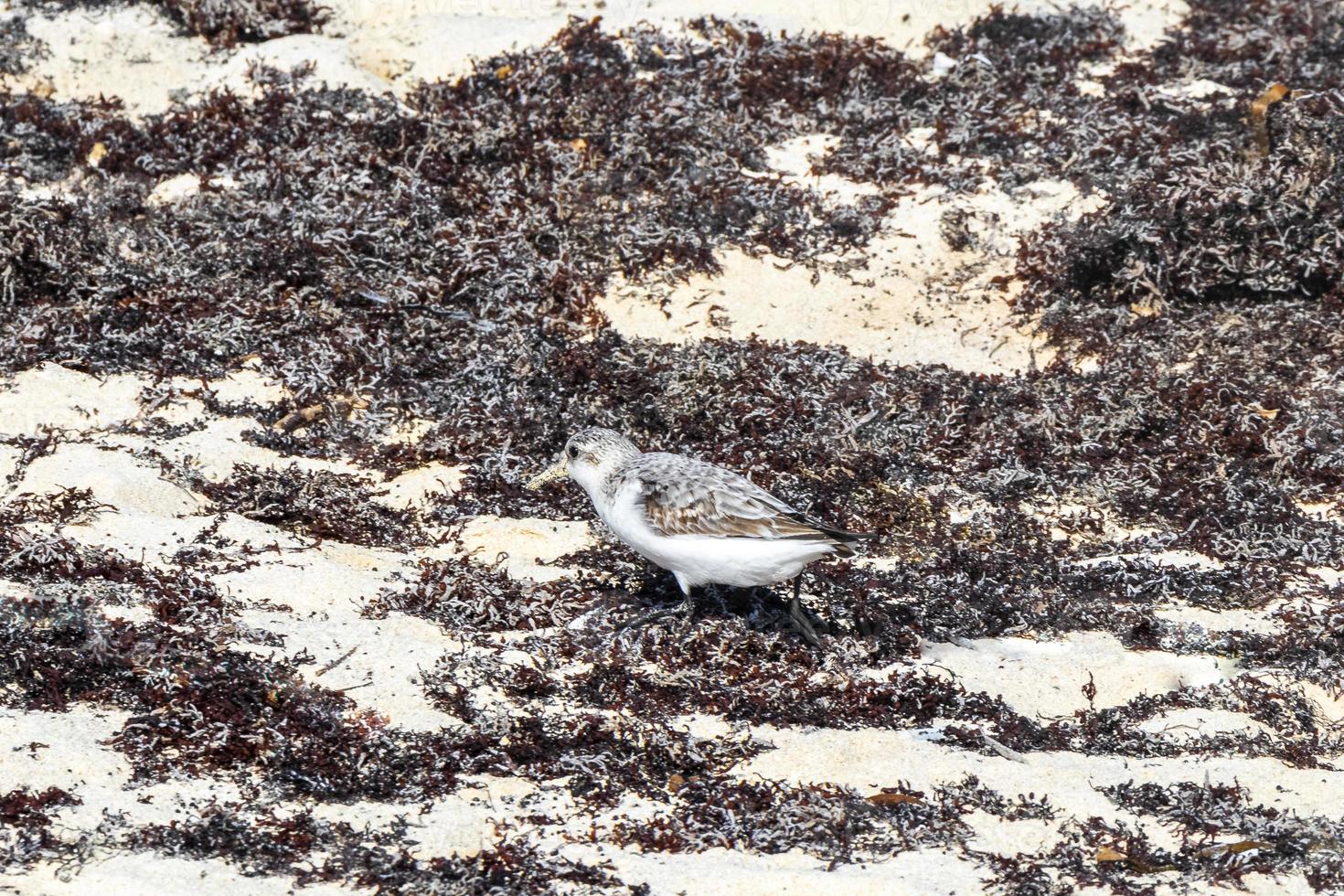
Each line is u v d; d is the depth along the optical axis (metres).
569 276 14.34
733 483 9.66
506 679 9.12
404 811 7.77
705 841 7.68
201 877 7.04
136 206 14.88
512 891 7.14
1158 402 13.16
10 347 12.77
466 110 15.96
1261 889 7.55
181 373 12.86
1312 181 14.85
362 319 13.66
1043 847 7.79
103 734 8.12
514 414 12.63
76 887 6.89
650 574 10.71
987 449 12.66
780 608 10.38
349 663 9.09
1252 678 9.71
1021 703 9.44
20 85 16.50
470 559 10.74
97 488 10.84
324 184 14.94
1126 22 18.16
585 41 17.05
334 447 12.29
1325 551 11.45
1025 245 14.93
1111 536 11.80
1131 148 15.75
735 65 16.77
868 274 14.91
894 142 16.00
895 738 8.84
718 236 15.08
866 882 7.34
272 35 17.39
